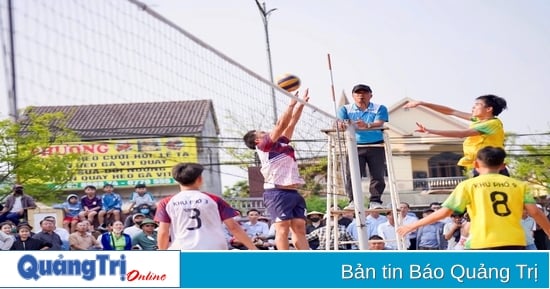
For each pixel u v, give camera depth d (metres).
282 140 11.78
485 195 9.27
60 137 31.45
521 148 40.94
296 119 11.93
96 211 23.19
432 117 45.31
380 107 13.94
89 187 23.53
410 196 35.41
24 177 30.88
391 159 13.68
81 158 35.75
